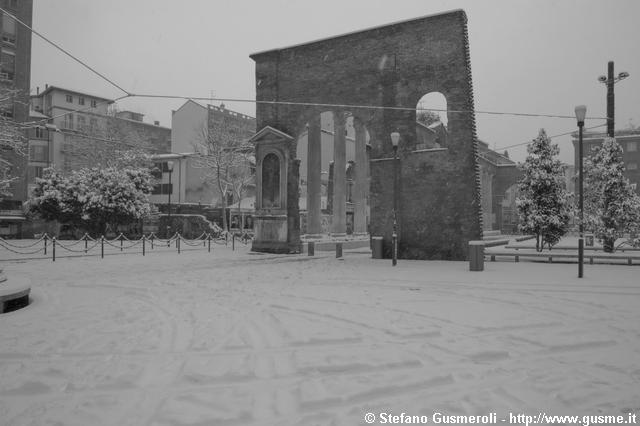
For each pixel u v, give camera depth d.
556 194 22.80
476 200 21.92
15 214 43.97
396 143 20.17
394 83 24.05
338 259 23.94
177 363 5.82
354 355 6.09
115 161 51.19
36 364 5.83
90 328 7.80
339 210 35.44
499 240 35.31
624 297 11.10
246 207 50.25
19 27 46.00
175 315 8.98
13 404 4.57
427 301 10.51
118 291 12.38
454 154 22.39
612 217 23.12
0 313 9.33
